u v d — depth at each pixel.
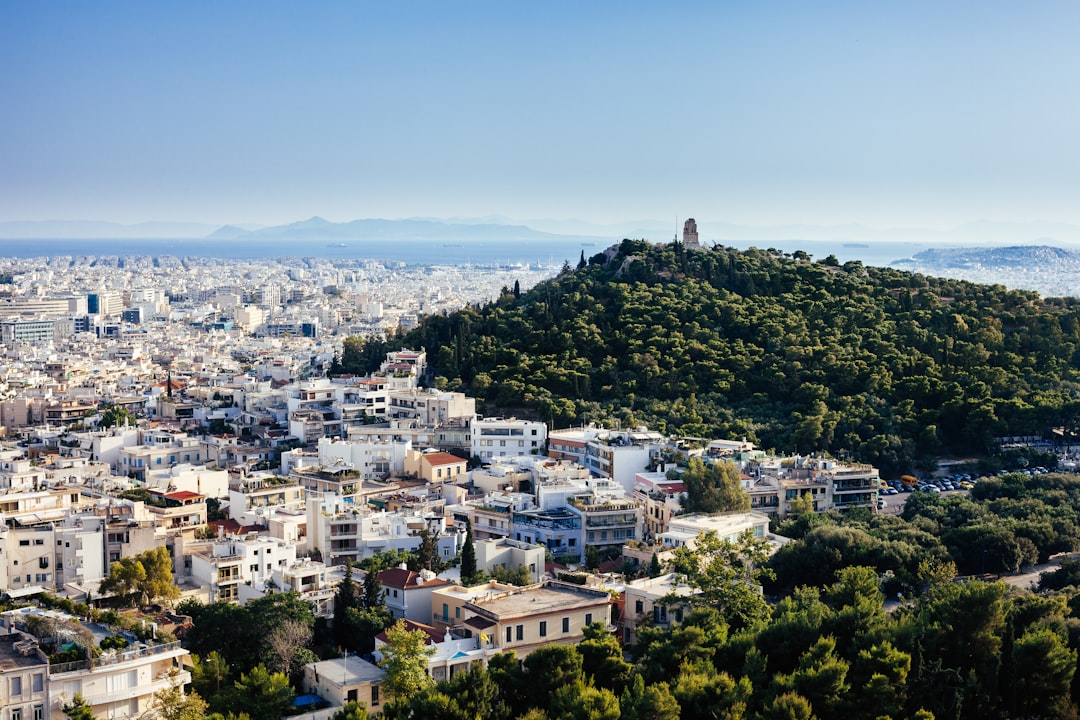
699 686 197.88
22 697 192.00
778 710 187.62
